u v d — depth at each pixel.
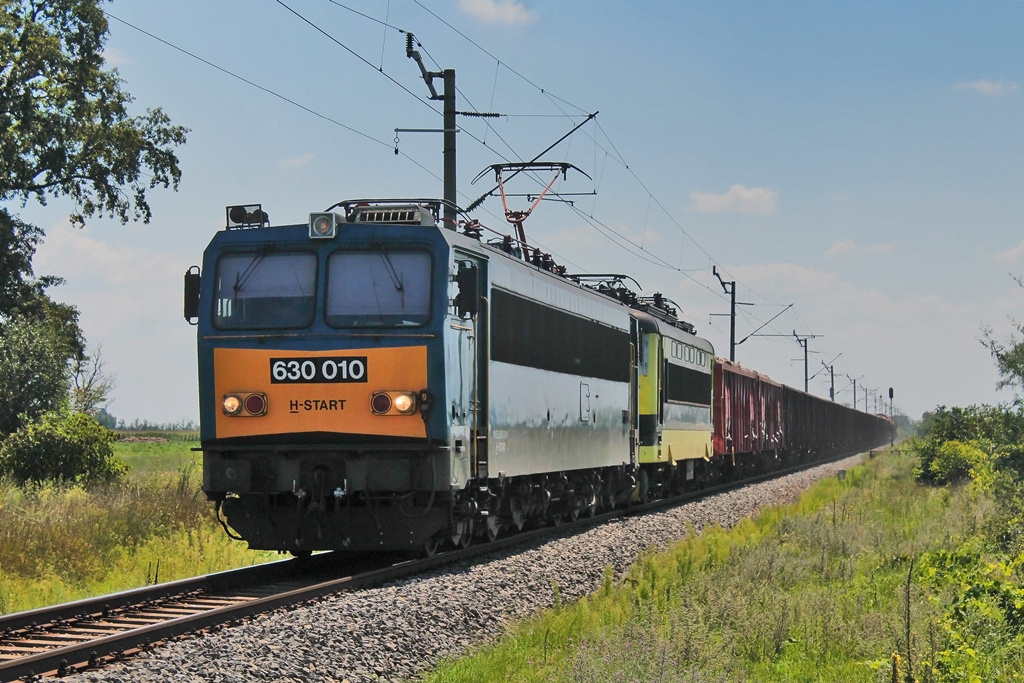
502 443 15.30
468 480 13.86
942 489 29.16
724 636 10.91
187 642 8.91
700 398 30.73
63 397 33.12
